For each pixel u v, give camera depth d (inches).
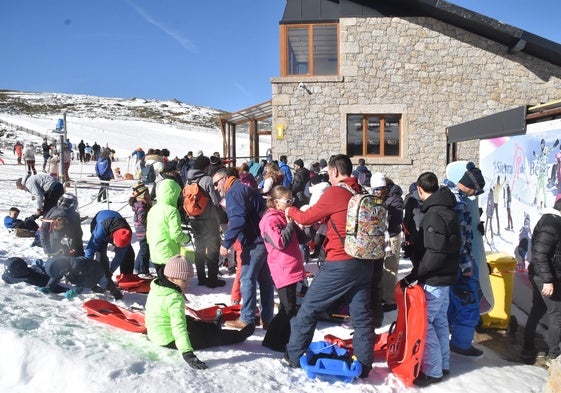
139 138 2349.9
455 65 570.3
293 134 578.9
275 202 176.9
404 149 575.5
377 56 570.6
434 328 164.7
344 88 573.9
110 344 156.3
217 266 258.5
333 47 582.2
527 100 571.2
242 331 180.5
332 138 577.0
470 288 182.9
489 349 203.9
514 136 268.4
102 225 215.2
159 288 161.2
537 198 241.0
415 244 167.5
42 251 303.3
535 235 183.0
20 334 145.1
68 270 205.5
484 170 312.2
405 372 158.4
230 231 188.4
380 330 207.9
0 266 249.3
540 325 230.4
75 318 179.3
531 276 190.4
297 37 583.2
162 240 203.9
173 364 149.8
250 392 137.6
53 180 300.2
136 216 261.4
